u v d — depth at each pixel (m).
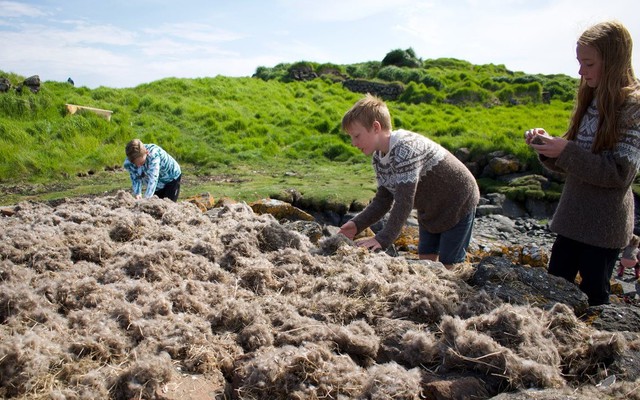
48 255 3.44
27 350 2.28
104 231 3.93
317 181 12.07
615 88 3.14
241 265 3.41
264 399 2.26
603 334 2.61
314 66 31.41
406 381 2.20
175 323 2.61
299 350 2.39
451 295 3.09
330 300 2.94
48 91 17.42
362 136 3.62
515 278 3.36
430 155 3.87
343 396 2.23
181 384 2.28
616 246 3.40
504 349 2.43
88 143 15.12
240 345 2.61
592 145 3.33
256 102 22.14
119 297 2.93
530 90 24.75
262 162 15.66
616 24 3.12
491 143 13.84
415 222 8.53
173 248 3.47
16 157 13.45
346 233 4.05
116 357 2.46
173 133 16.86
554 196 11.62
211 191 10.32
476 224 10.40
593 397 2.22
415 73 28.20
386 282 3.16
